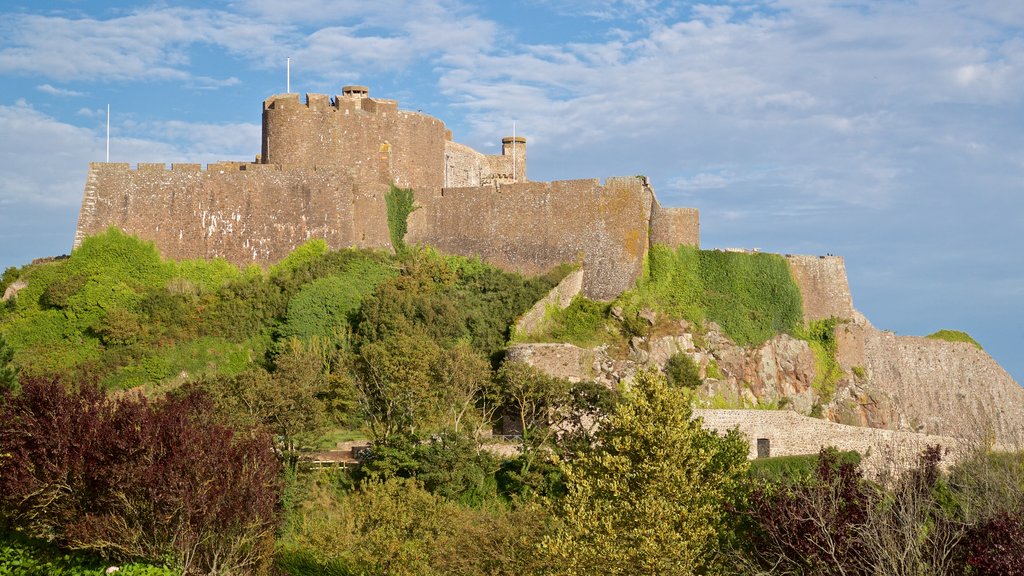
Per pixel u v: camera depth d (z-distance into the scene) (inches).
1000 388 4404.5
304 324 3459.6
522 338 3540.8
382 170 4060.0
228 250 3747.5
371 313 3400.6
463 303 3612.2
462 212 4035.4
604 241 3885.3
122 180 3720.5
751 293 3905.0
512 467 2763.3
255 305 3558.1
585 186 3927.2
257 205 3796.8
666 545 1833.2
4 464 1936.5
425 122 4180.6
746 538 1875.0
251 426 2380.7
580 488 2078.0
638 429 2162.9
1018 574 1566.2
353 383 2965.1
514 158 4690.0
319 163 3993.6
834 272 4074.8
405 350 2930.6
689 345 3713.1
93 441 1923.0
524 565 2020.2
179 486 1875.0
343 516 2274.9
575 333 3693.4
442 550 2118.6
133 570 1786.4
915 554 1619.1
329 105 4042.8
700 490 2073.1
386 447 2664.9
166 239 3710.6
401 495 2315.5
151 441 1926.7
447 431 2723.9
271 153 3991.1
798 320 3973.9
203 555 1936.5
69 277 3567.9
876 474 2736.2
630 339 3661.4
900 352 4160.9
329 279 3602.4
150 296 3558.1
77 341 3452.3
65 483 1919.3
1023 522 1737.2
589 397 2925.7
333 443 2901.1
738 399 3713.1
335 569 2146.9
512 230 3976.4
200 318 3521.2
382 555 2116.1
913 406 4128.9
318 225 3843.5
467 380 2950.3
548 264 3917.3
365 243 3917.3
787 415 3344.0
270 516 2023.9
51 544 1983.3
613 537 1898.4
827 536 1624.0
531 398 2906.0
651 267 3865.7
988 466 2368.4
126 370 3326.8
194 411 2308.1
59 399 2006.6
